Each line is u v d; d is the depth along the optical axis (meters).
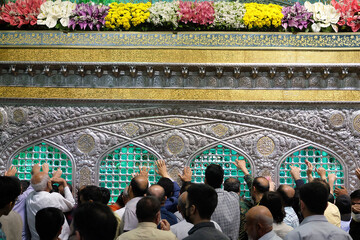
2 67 7.50
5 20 7.43
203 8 7.30
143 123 7.54
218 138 7.47
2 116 7.52
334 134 7.41
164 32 7.42
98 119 7.51
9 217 3.59
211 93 7.46
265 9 7.40
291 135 7.48
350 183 7.38
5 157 7.50
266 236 3.04
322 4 7.48
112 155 7.76
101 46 7.42
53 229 3.06
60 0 7.53
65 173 7.58
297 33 7.38
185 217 3.62
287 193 4.27
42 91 7.53
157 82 7.50
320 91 7.44
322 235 3.02
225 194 4.20
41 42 7.45
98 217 2.29
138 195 4.05
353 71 7.39
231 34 7.40
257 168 7.45
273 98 7.44
